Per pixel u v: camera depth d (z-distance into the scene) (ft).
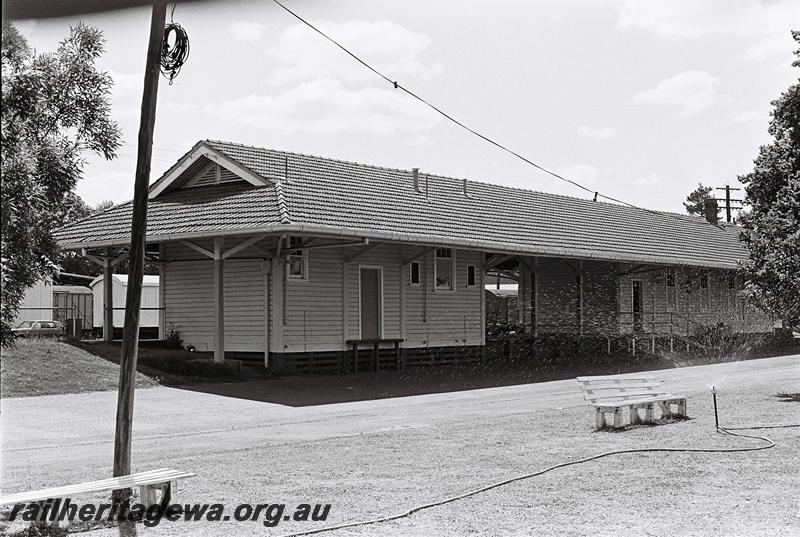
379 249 81.61
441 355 87.30
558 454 35.09
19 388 57.62
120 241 73.26
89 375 62.75
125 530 23.84
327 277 76.59
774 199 55.62
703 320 119.14
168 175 82.64
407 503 26.81
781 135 55.31
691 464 33.04
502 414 50.19
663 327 110.73
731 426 43.01
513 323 103.04
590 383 43.70
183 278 81.00
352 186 83.92
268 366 72.38
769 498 27.63
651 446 36.99
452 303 88.99
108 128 27.63
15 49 22.85
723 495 27.99
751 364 91.97
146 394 60.03
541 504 26.76
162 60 26.94
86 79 27.17
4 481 30.01
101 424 46.78
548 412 50.19
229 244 74.23
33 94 23.62
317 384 67.92
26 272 23.18
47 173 24.76
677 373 80.84
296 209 67.87
